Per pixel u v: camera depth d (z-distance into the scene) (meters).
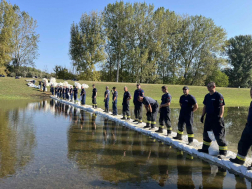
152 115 7.60
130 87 34.44
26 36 45.62
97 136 6.66
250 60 59.69
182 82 49.44
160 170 4.01
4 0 39.06
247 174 3.80
